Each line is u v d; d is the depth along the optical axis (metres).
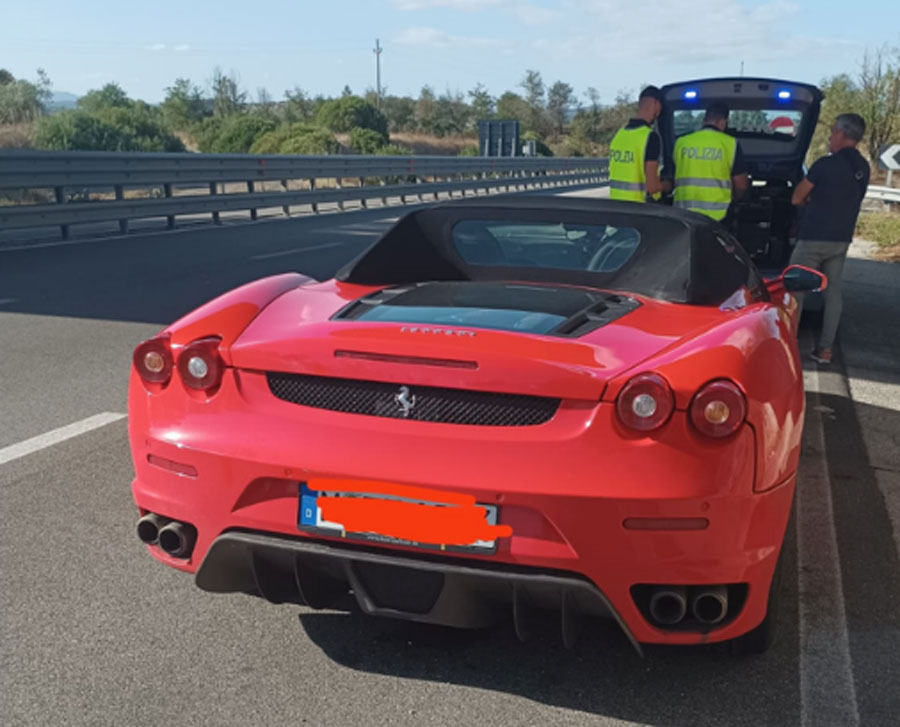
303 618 2.88
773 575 2.46
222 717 2.36
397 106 70.19
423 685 2.54
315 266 10.62
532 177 33.12
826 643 2.83
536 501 2.22
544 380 2.25
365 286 3.20
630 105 79.50
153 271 9.93
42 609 2.87
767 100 7.79
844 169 6.33
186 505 2.53
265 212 19.61
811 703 2.50
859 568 3.37
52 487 3.85
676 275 3.03
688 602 2.32
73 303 7.95
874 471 4.44
